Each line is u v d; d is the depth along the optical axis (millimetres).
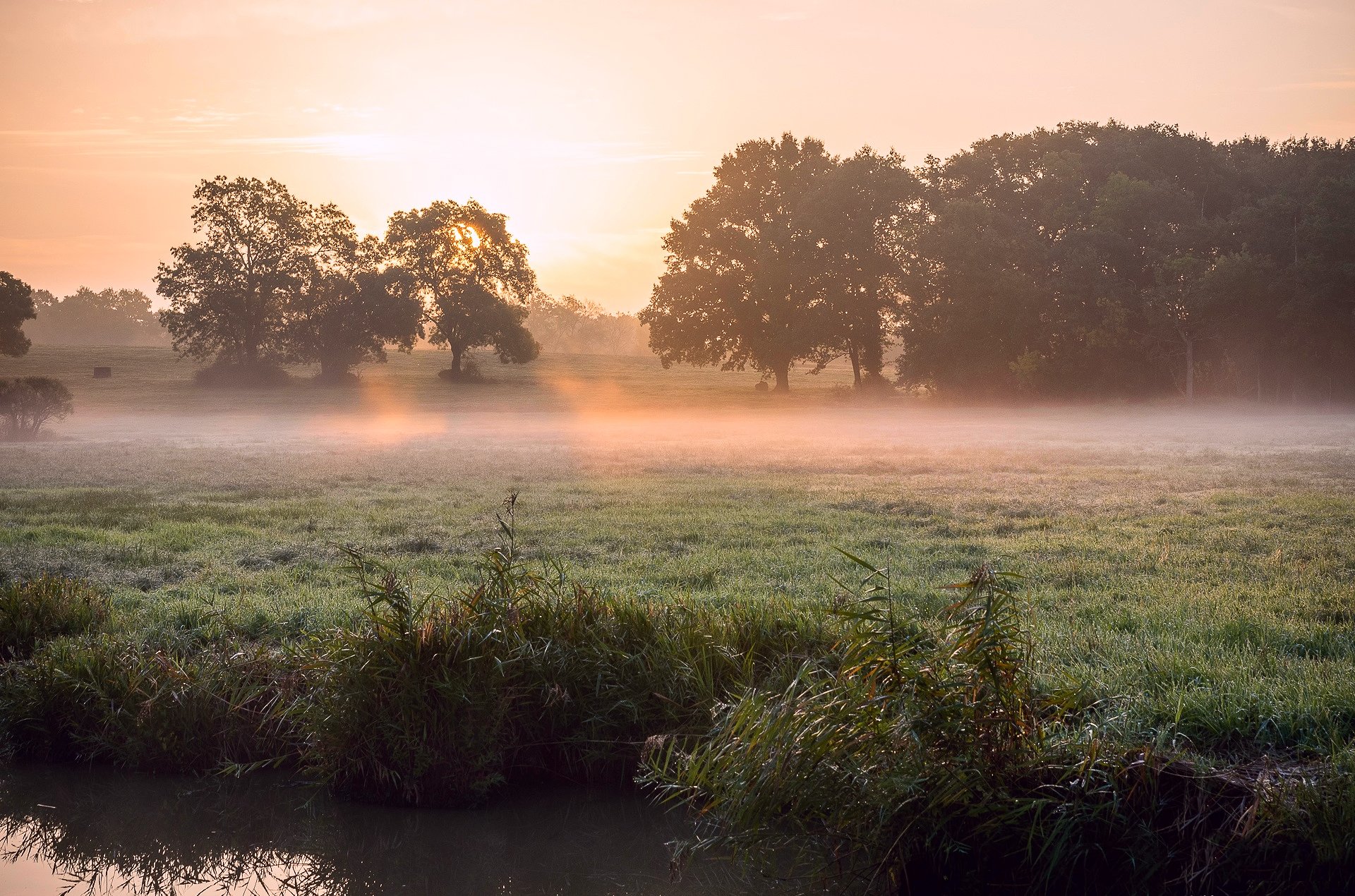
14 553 11523
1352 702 5172
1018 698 4551
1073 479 20125
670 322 80812
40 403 41125
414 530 13445
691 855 4617
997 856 4305
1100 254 63188
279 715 5824
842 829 4266
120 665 6285
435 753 5324
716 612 6754
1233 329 59625
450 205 93625
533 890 4480
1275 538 11688
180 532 13305
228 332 82812
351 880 4609
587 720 5562
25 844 5000
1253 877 4062
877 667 4523
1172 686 5617
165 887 4566
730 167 82438
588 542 12297
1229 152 74562
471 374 93875
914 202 75625
